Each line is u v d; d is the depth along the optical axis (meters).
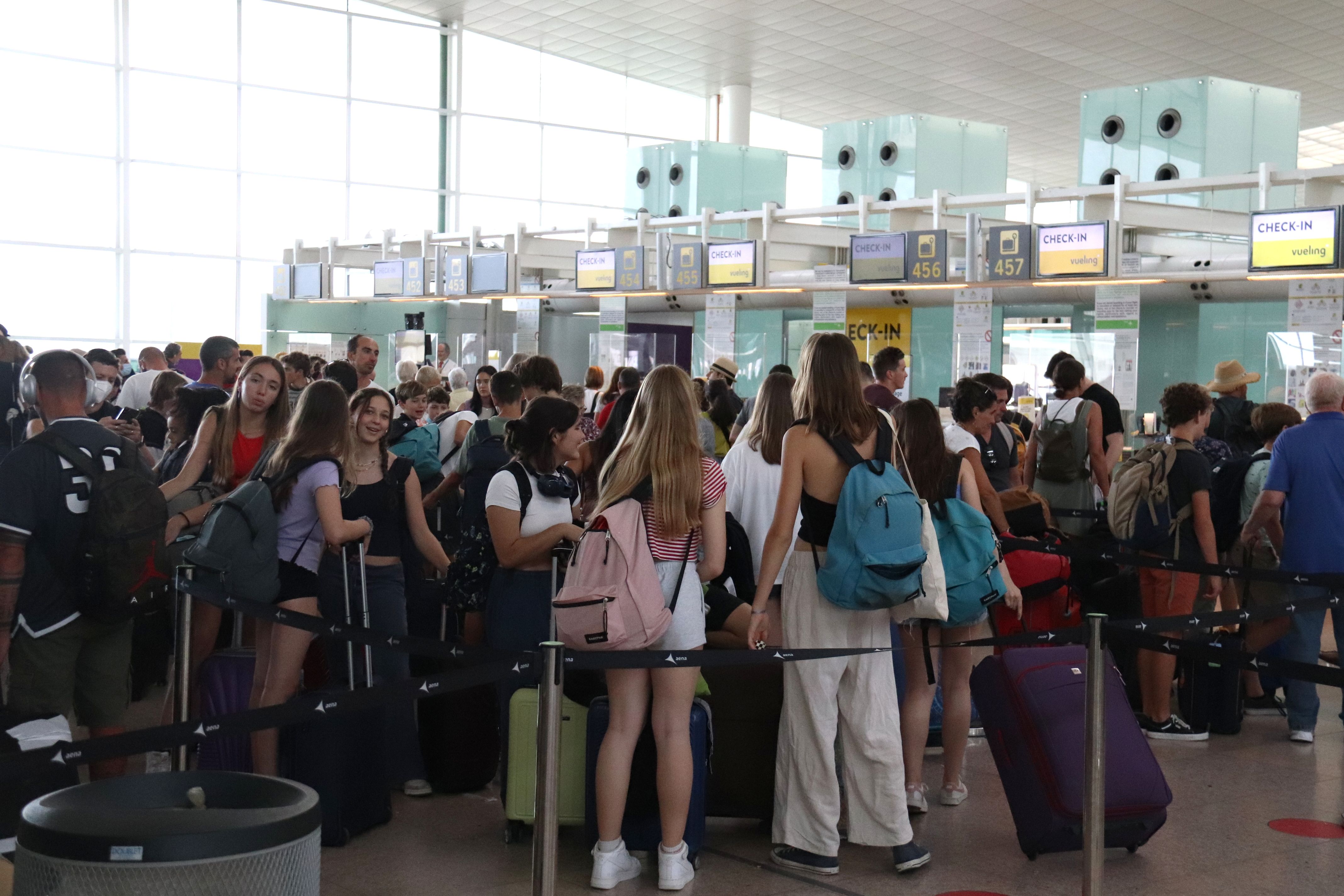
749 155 15.15
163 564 3.83
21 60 19.23
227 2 20.94
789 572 3.92
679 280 12.47
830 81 23.62
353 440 4.52
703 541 3.81
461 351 17.16
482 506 4.85
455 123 23.19
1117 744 4.07
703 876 3.88
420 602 5.33
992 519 5.50
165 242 20.56
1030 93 23.22
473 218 23.55
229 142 21.09
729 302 12.22
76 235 19.81
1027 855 4.09
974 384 5.39
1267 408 6.19
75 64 19.66
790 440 3.84
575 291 14.16
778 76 23.56
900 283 10.69
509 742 4.12
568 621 3.59
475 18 22.39
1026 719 4.05
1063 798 3.94
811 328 13.05
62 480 3.67
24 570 3.68
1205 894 3.81
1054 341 10.44
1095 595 6.24
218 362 6.28
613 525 3.64
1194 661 5.81
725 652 3.42
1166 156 11.41
